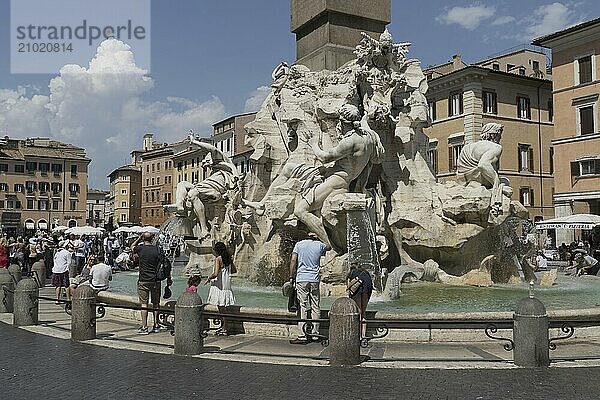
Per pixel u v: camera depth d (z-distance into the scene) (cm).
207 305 984
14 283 1359
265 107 1753
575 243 3306
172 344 928
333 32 1706
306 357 827
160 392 673
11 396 664
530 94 5169
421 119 1591
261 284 1495
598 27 4175
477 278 1489
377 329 916
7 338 1011
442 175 5128
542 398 641
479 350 855
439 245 1483
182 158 8556
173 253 2192
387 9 1761
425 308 1111
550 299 1270
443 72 5462
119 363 811
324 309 1027
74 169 9050
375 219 1432
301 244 916
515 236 1608
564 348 872
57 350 903
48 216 8819
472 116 4875
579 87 4338
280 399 644
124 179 10750
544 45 4569
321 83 1644
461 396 649
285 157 1664
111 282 1797
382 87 1564
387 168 1573
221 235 1738
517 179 5059
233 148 6581
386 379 718
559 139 4469
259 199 1686
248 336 967
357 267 923
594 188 4228
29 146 8956
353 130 1350
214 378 729
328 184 1354
